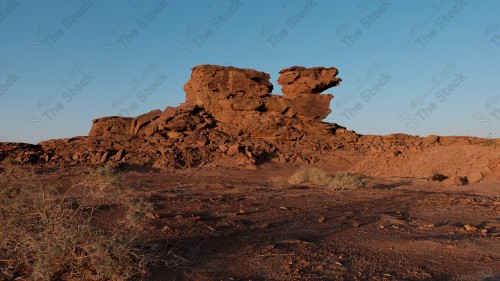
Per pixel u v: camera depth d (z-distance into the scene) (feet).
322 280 18.45
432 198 51.49
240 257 22.15
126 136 143.23
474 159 79.30
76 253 17.37
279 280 18.35
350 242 26.61
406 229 31.27
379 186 74.54
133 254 18.10
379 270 20.26
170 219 33.01
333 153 138.31
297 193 57.88
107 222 27.58
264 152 133.18
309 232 29.63
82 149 127.34
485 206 44.75
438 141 139.33
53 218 17.76
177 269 19.45
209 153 126.11
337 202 47.29
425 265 21.36
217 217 35.27
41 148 131.34
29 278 16.62
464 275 19.70
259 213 37.83
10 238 18.15
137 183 70.90
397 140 151.23
